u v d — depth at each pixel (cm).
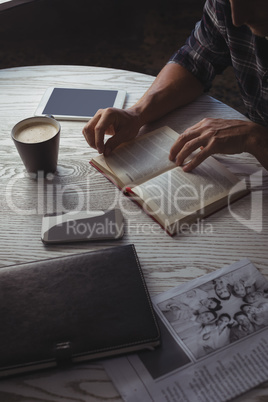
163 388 68
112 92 133
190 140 110
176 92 128
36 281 78
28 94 134
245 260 87
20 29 257
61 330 71
